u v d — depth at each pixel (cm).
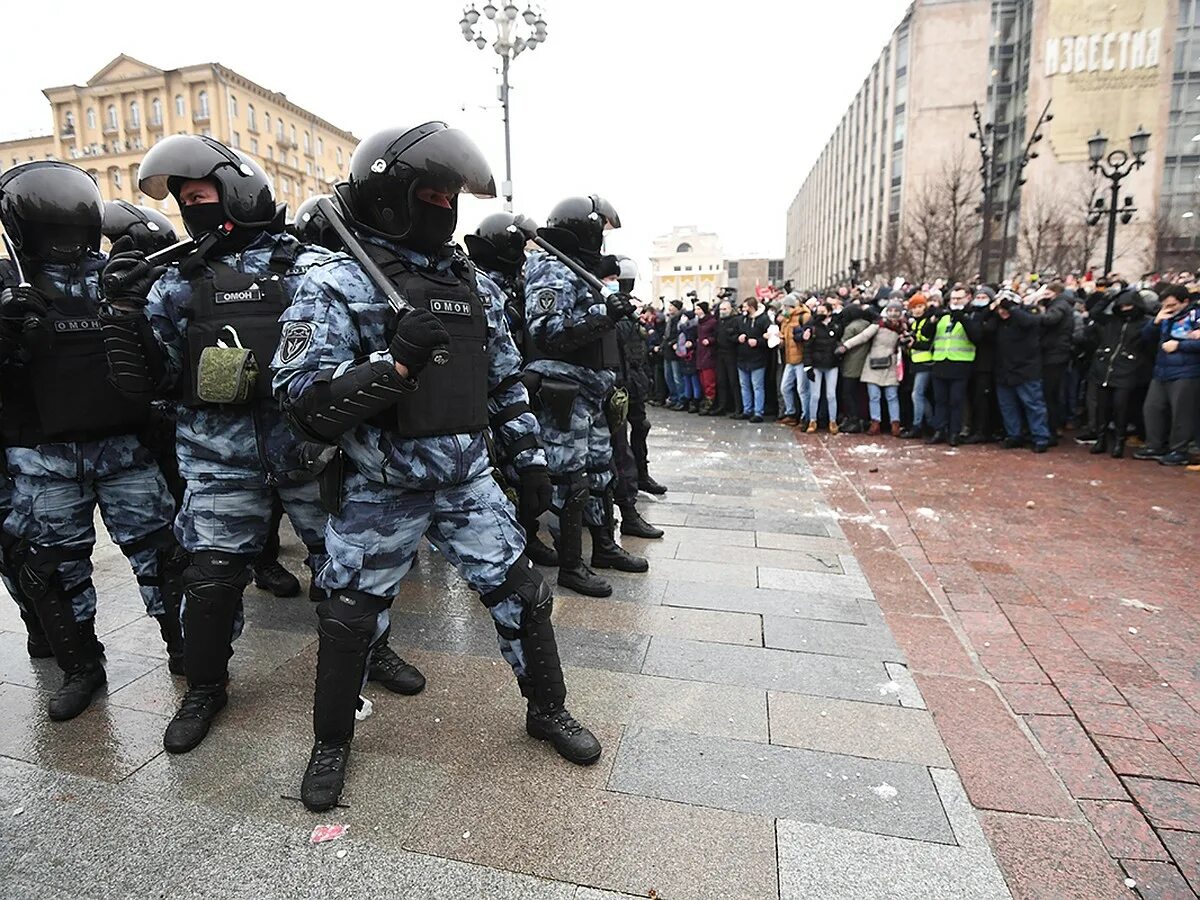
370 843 194
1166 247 3450
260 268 245
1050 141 4197
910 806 210
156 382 237
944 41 4672
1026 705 266
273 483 240
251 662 296
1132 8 4047
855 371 877
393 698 268
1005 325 755
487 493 227
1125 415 719
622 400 381
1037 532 479
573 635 322
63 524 258
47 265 250
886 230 4938
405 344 177
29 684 280
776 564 417
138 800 211
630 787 217
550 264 357
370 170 198
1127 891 181
